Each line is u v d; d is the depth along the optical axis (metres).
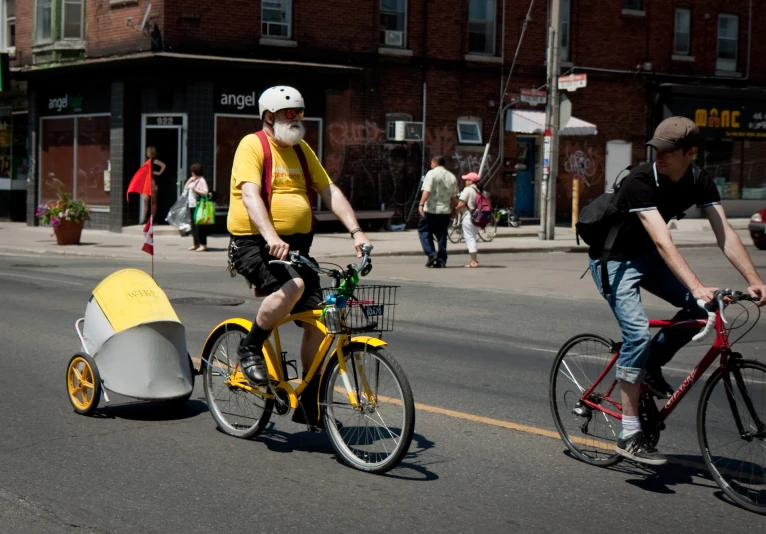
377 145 26.59
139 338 6.63
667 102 31.08
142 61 23.61
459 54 27.81
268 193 5.78
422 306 12.96
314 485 5.33
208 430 6.50
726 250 5.14
